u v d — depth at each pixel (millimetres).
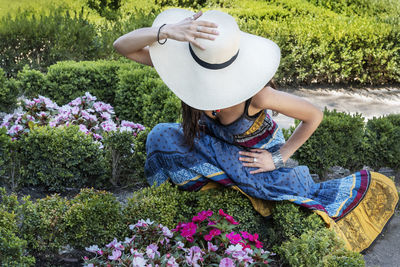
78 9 12750
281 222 3238
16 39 7152
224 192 3389
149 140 3467
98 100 5902
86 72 5836
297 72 8797
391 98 8734
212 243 3074
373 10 14203
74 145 3824
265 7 12422
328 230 3146
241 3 13219
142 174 4168
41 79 5699
